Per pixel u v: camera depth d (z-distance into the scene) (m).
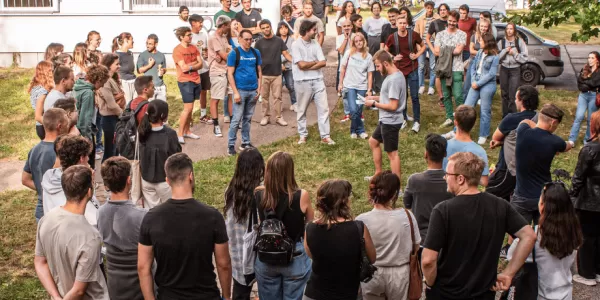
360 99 8.80
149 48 11.03
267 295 5.24
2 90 14.27
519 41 10.91
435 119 12.28
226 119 12.12
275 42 11.57
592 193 6.32
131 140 7.29
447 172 4.62
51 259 4.64
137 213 4.93
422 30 14.01
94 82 8.38
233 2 13.14
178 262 4.50
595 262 6.57
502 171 7.23
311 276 4.71
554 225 4.97
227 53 11.15
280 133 11.64
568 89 15.32
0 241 7.84
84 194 4.65
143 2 15.77
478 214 4.45
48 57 9.95
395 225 4.99
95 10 15.88
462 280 4.48
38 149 6.13
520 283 5.15
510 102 10.91
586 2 11.27
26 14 16.00
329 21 21.70
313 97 11.01
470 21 12.11
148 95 7.77
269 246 4.92
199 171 9.98
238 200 5.25
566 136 11.74
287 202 5.07
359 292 4.86
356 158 10.40
